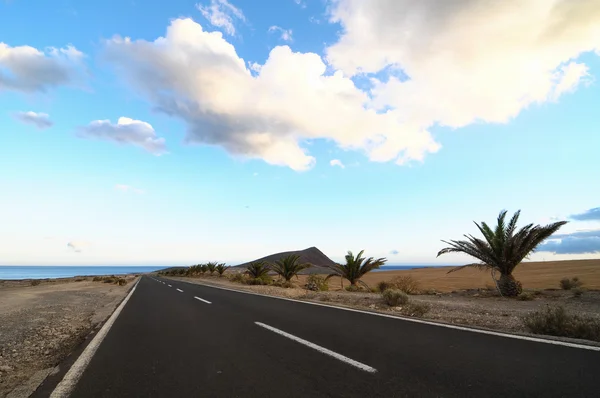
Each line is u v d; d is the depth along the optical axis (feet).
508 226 53.01
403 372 14.12
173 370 15.55
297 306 39.78
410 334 21.89
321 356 16.99
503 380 12.91
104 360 17.87
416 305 33.24
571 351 16.74
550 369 14.05
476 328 23.41
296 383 13.24
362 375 13.91
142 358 17.93
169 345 20.84
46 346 22.70
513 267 52.65
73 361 17.97
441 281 108.06
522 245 50.75
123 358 18.11
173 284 105.50
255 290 71.20
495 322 26.84
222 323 28.48
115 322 31.53
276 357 17.08
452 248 55.77
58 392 13.30
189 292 67.46
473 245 55.11
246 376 14.29
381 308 38.99
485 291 58.34
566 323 21.61
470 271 164.96
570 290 53.83
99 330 27.48
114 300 57.11
